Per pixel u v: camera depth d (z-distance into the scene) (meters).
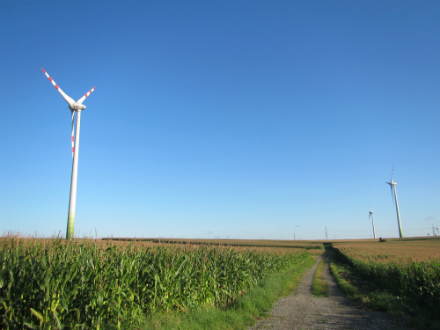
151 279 9.57
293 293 16.95
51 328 6.18
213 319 9.30
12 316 6.02
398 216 129.62
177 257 11.60
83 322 6.98
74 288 6.69
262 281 19.50
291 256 37.28
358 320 10.32
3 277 6.05
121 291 7.93
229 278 14.56
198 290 11.90
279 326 9.43
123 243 10.39
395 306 12.19
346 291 16.97
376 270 21.67
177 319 8.69
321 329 9.11
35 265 6.55
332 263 47.78
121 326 7.69
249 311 11.06
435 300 11.99
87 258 7.77
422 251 47.44
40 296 6.14
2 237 7.79
